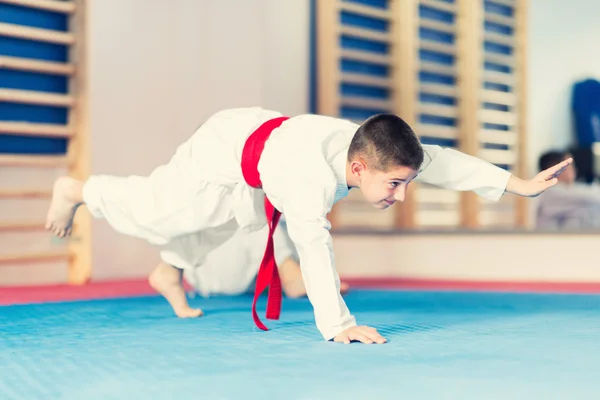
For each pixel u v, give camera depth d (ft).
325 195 5.78
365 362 4.82
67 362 4.97
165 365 4.81
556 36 19.77
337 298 5.69
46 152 12.94
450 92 17.28
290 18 14.58
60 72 12.84
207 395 3.96
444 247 13.48
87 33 13.04
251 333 6.25
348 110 15.44
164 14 14.37
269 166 6.09
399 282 12.60
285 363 4.83
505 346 5.43
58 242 12.93
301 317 7.41
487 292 10.32
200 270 8.34
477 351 5.21
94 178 7.39
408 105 16.19
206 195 6.79
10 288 11.87
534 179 6.20
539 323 6.81
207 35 14.66
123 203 7.10
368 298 9.49
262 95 14.11
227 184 6.73
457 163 6.31
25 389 4.18
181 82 14.56
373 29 15.89
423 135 16.63
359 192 15.46
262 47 14.12
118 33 13.76
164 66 14.37
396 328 6.44
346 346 5.47
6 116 12.44
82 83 13.01
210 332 6.34
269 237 6.64
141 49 14.08
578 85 19.79
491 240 13.26
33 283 12.88
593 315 7.49
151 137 14.20
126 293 10.94
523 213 18.75
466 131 17.54
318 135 6.02
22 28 12.40
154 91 14.24
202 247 7.48
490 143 18.60
